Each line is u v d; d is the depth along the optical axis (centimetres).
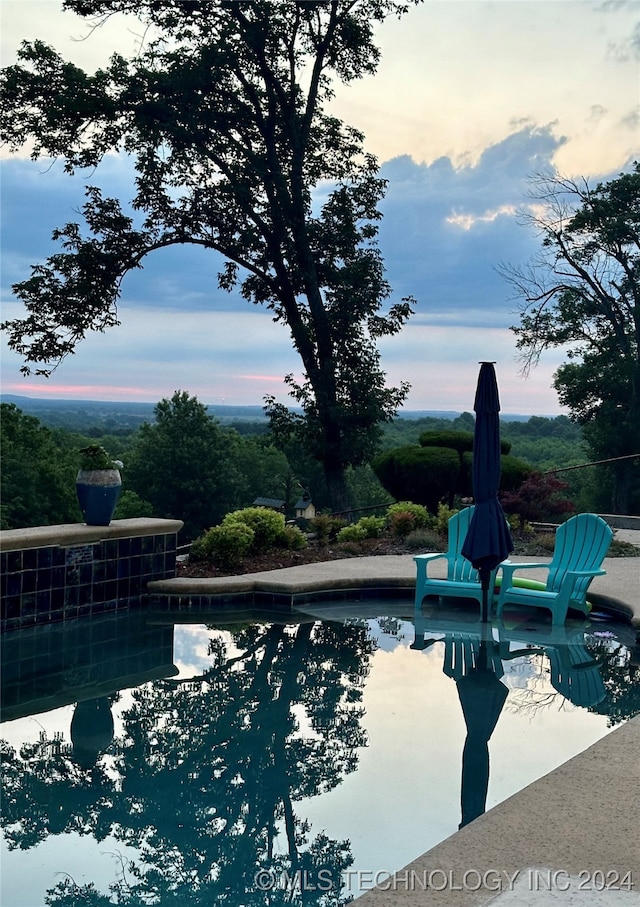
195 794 420
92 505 862
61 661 685
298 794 417
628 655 716
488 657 707
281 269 1822
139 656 703
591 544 859
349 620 856
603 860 250
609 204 2389
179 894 321
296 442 1936
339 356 1834
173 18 1717
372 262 1767
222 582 917
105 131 1723
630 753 352
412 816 390
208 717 545
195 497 5438
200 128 1720
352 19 1789
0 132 1702
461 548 892
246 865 343
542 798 298
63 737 506
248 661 689
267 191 1770
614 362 2536
